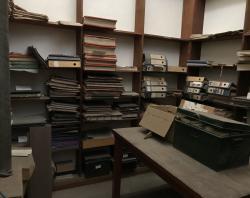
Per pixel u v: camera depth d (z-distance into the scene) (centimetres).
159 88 296
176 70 306
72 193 246
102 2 275
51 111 240
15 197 93
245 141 147
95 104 261
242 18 274
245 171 141
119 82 264
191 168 142
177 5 324
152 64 287
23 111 255
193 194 117
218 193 115
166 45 328
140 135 202
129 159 279
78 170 268
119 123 306
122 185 265
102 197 240
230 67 276
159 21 315
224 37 270
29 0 240
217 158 138
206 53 322
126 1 289
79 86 246
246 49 243
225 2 292
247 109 228
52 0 249
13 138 220
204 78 290
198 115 159
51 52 257
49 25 240
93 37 244
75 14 261
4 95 106
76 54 264
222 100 264
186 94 306
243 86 248
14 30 237
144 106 302
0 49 103
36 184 198
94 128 290
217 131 143
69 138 252
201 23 320
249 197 116
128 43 300
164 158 155
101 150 283
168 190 256
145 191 254
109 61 254
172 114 185
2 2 101
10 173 112
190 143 158
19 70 217
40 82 256
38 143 198
